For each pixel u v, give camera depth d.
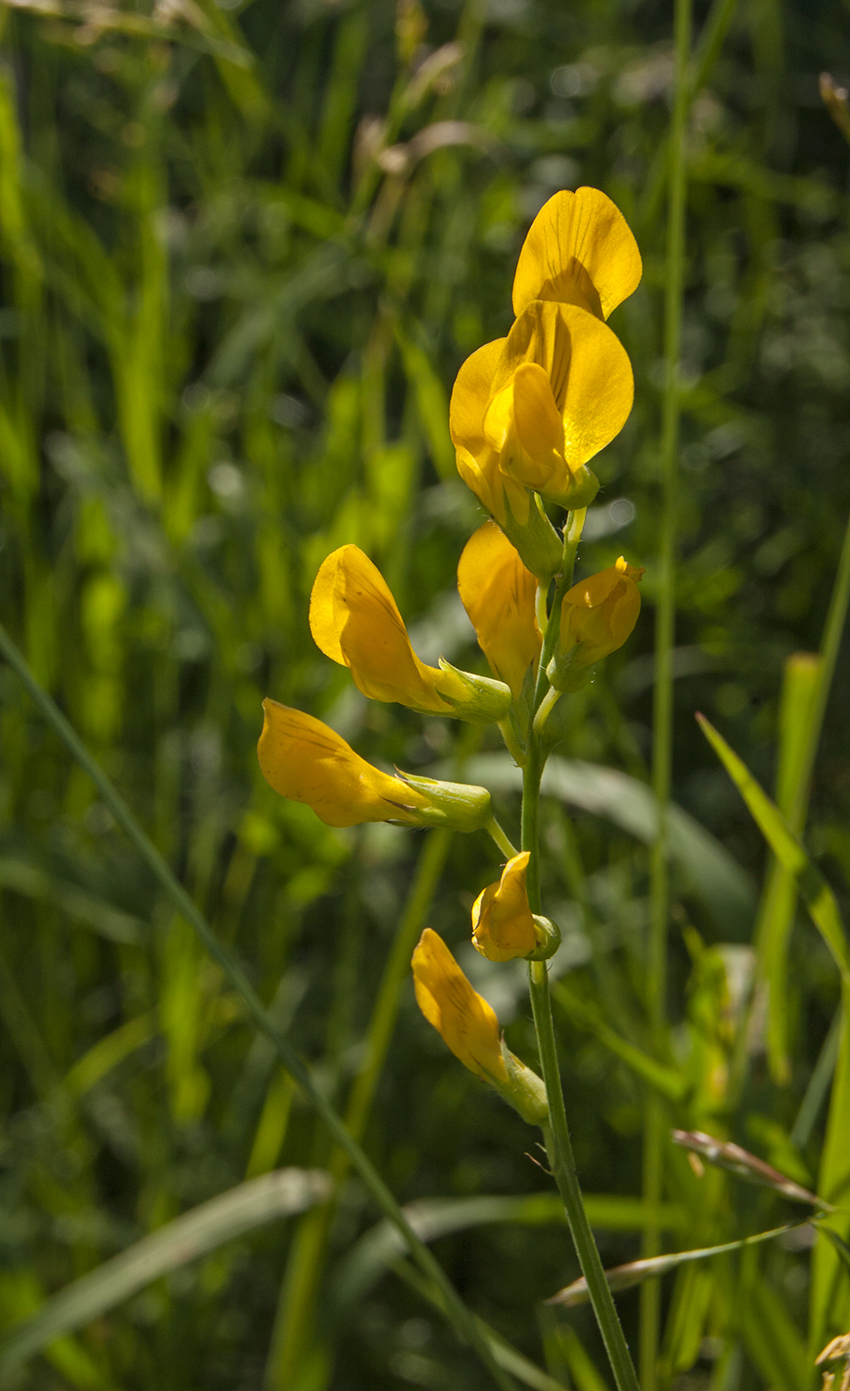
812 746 0.37
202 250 0.67
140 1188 0.67
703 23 0.95
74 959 0.70
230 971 0.33
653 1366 0.38
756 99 0.85
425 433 0.60
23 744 0.63
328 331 0.80
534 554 0.25
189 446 0.59
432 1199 0.64
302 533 0.62
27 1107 0.69
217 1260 0.59
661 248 0.68
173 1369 0.58
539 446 0.25
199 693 0.74
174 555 0.58
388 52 0.87
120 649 0.64
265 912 0.62
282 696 0.59
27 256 0.56
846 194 0.94
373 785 0.26
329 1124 0.33
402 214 0.73
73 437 0.64
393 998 0.47
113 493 0.60
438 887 0.68
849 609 0.78
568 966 0.50
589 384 0.25
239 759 0.61
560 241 0.25
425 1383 0.59
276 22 0.83
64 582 0.66
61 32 0.49
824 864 0.64
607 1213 0.42
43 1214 0.63
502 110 0.70
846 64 0.94
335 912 0.71
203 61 0.66
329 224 0.52
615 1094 0.61
